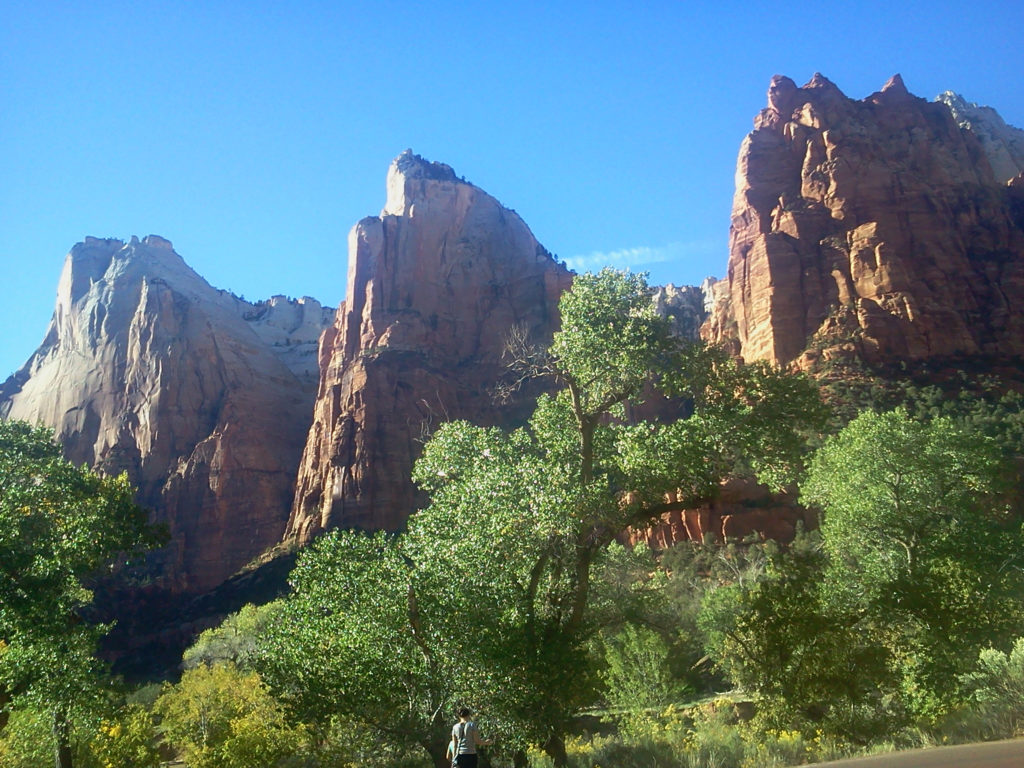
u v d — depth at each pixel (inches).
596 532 898.1
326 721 885.2
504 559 845.8
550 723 809.5
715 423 880.9
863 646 964.6
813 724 916.0
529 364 957.8
